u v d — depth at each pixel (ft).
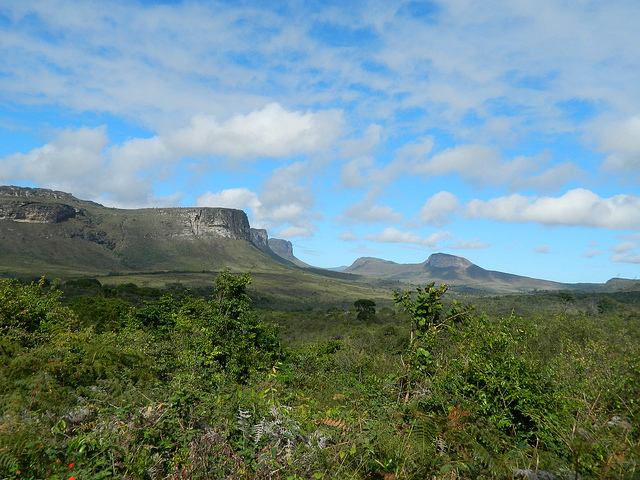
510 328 19.44
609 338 40.32
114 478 9.34
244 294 42.34
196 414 12.79
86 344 22.11
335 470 10.73
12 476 9.02
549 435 13.21
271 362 41.45
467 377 16.44
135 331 50.11
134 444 10.74
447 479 10.45
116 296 189.06
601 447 11.76
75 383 16.96
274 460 10.64
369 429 12.67
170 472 10.29
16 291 34.58
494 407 14.92
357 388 19.88
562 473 11.28
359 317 202.49
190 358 27.86
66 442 10.65
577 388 18.28
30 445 9.73
